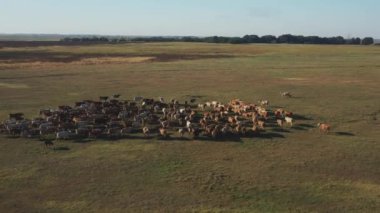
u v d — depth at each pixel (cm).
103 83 7169
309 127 4122
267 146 3500
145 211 2333
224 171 2928
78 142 3578
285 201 2466
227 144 3547
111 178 2797
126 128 3844
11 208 2369
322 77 7981
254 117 4266
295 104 5309
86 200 2469
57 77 7819
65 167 2992
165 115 4447
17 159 3152
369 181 2788
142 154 3275
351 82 7300
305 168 3005
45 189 2622
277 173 2903
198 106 5075
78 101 5538
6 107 5066
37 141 3591
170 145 3506
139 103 5328
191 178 2797
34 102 5425
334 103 5362
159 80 7544
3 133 3806
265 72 8788
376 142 3616
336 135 3841
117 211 2333
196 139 3681
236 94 6109
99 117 4206
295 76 8156
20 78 7600
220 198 2500
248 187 2659
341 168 3011
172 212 2320
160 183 2716
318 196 2541
